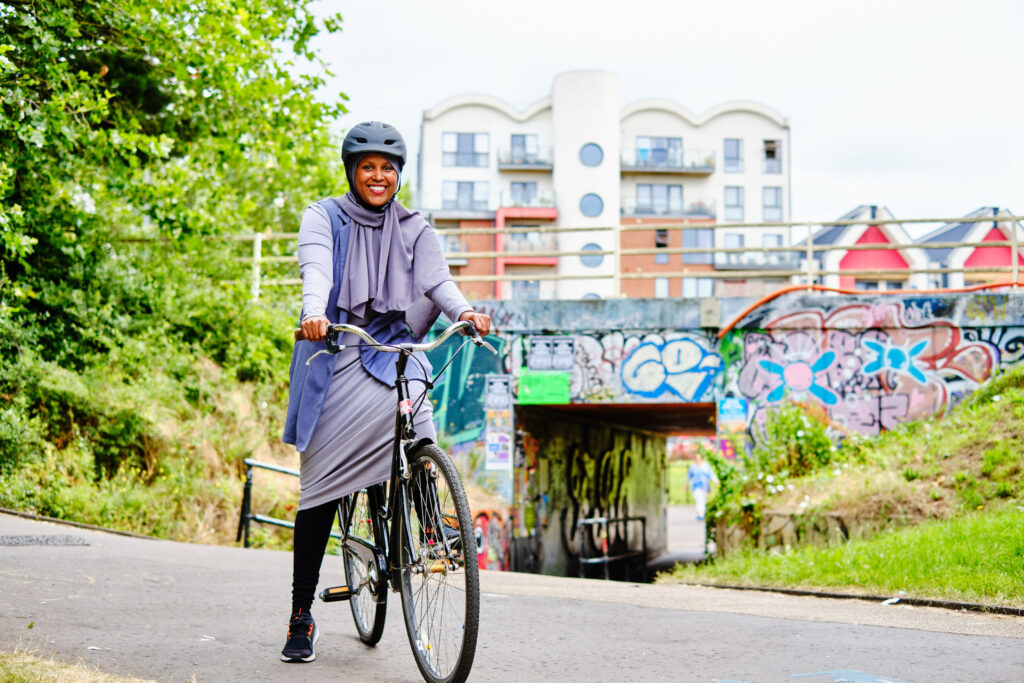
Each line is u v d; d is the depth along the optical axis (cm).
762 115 6881
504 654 424
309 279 364
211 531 1123
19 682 318
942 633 485
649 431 2659
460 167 6619
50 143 1081
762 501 1135
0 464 1012
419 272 391
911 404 1376
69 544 802
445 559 330
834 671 390
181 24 1152
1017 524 745
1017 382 1277
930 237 5519
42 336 1180
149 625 463
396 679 362
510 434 1464
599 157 6425
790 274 1444
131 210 1374
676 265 6506
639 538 2505
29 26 1010
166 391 1241
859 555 772
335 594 425
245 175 1891
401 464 362
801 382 1406
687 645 452
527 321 1472
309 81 1276
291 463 1348
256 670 372
